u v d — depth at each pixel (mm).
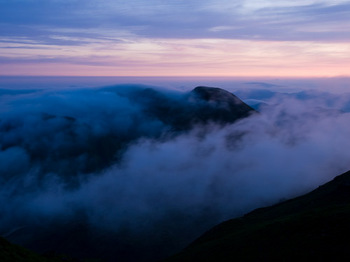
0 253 33531
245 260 40562
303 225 44031
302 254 36562
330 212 46125
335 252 34938
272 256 38812
